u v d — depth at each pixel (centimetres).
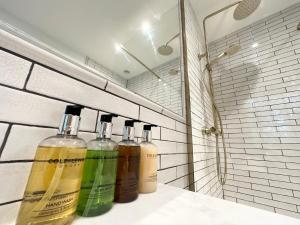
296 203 113
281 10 155
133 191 32
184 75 96
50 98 27
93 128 34
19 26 28
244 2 116
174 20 99
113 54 52
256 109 144
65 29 38
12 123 22
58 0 37
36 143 24
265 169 130
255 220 25
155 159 40
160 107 59
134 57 63
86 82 33
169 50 90
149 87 69
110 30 53
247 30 170
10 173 21
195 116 99
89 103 33
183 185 70
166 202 32
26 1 31
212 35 183
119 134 40
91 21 46
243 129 147
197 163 89
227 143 152
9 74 22
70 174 22
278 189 122
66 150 22
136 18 69
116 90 40
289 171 121
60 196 20
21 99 23
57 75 28
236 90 159
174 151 66
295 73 133
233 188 140
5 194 20
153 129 54
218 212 28
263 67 150
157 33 83
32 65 25
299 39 139
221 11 140
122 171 32
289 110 129
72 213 21
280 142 128
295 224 24
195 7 145
